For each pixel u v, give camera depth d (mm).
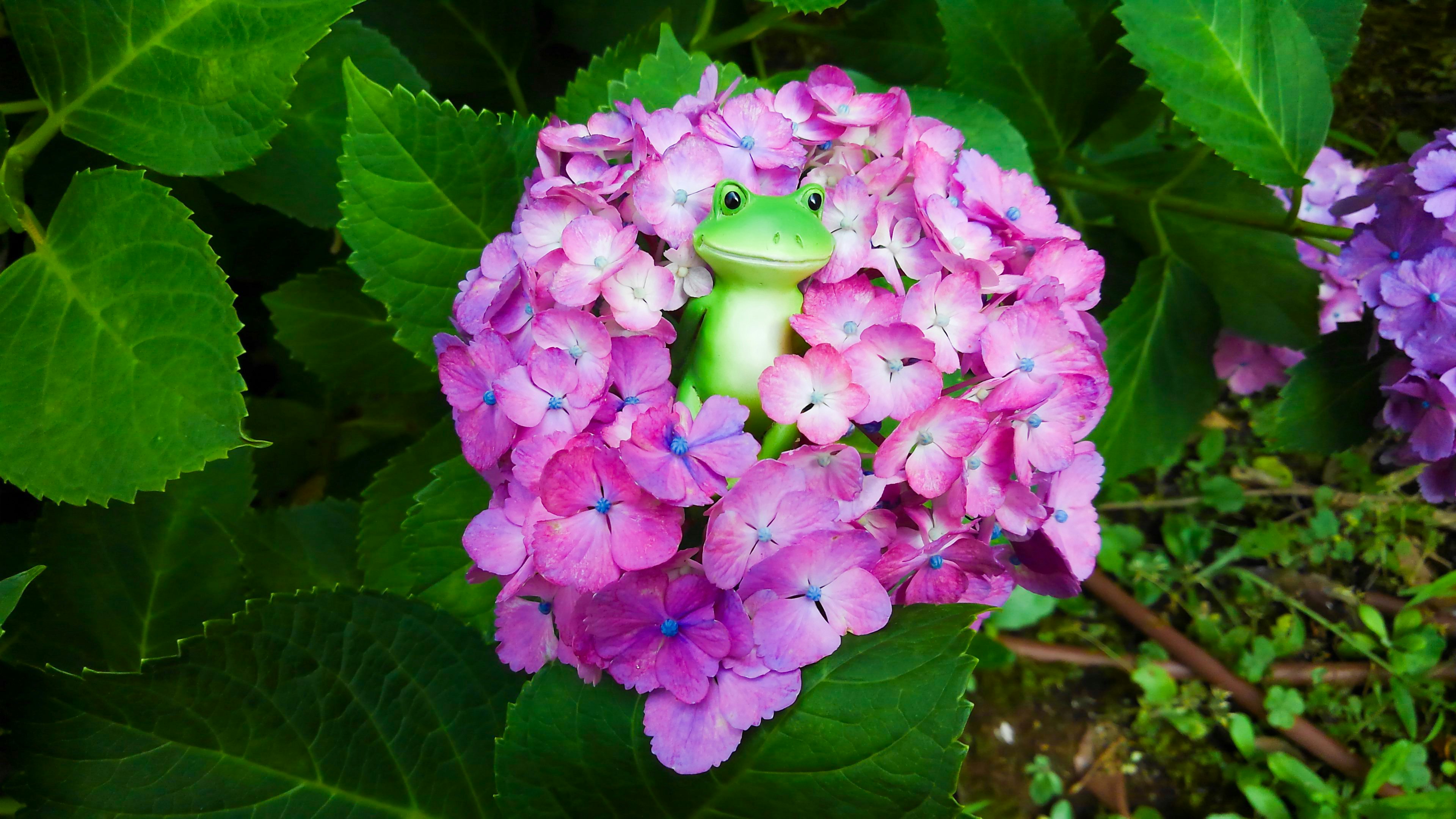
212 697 508
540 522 438
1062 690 838
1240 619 850
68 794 495
